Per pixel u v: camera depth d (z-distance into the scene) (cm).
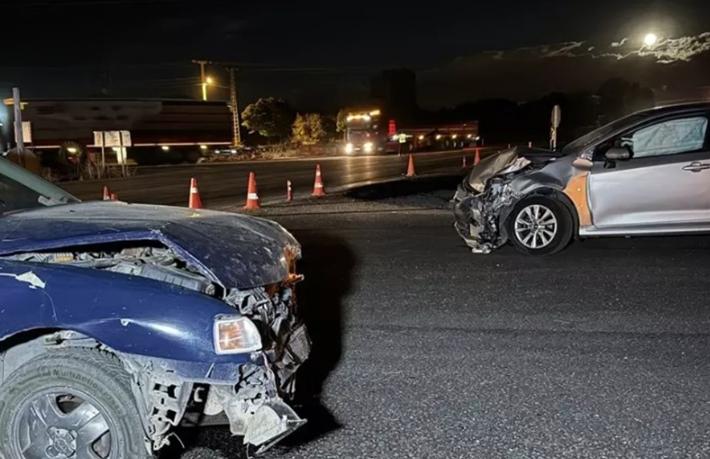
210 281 320
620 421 404
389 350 531
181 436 382
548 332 564
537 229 833
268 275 339
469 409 423
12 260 311
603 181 812
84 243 313
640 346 528
